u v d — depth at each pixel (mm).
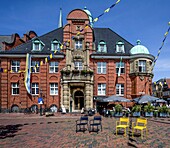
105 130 14875
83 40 33219
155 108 26750
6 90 32125
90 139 11742
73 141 11266
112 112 25141
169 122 19812
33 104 32094
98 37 36781
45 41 35062
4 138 12312
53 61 32906
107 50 34188
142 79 31688
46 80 32469
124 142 10953
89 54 32875
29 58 32188
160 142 11000
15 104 32156
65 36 33094
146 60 32094
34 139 11906
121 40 35438
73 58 32625
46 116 25656
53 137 12438
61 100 30734
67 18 33406
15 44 38531
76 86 31297
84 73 30672
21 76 32500
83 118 14711
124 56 32906
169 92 65625
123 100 26203
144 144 10531
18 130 15266
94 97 32000
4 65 32344
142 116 25516
